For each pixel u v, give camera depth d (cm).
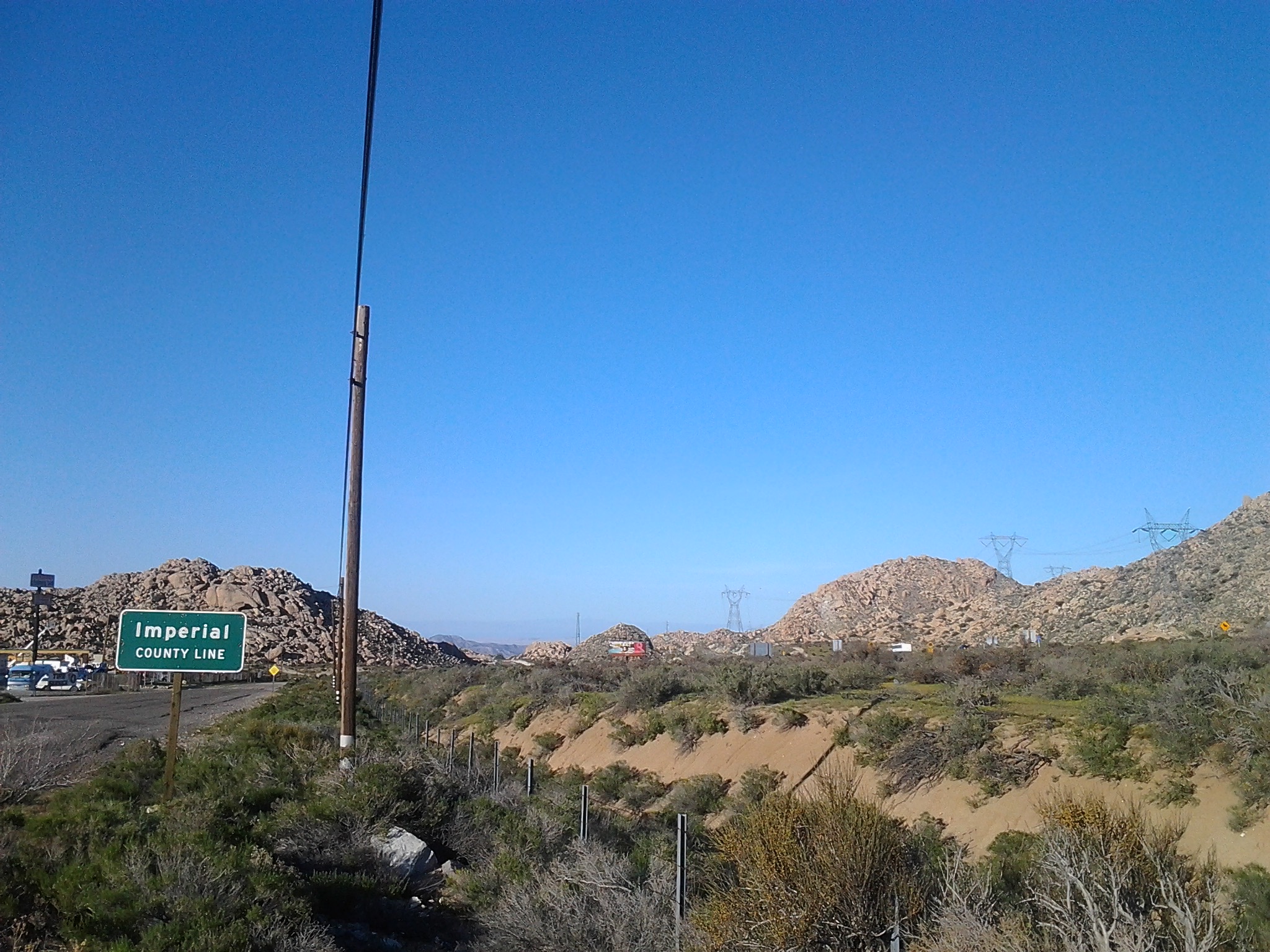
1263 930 1055
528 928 1226
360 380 2202
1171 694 1909
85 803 1513
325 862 1514
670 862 1374
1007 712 2314
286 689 6756
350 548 2188
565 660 11162
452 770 2178
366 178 1345
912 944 960
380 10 957
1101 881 918
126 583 15125
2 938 1002
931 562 15575
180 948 968
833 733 2561
